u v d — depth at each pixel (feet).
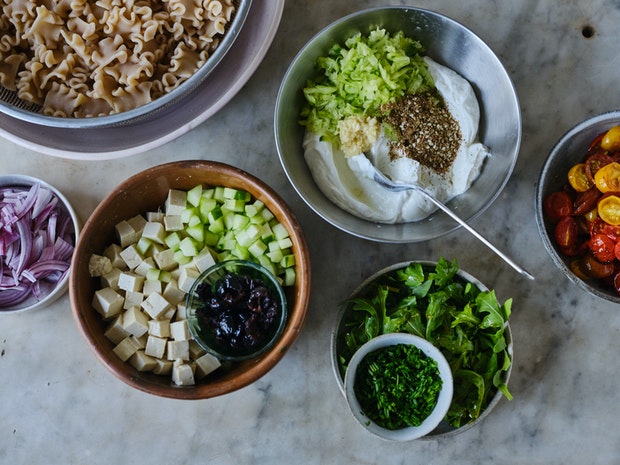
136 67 2.23
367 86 2.23
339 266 2.41
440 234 2.16
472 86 2.33
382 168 2.28
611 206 2.16
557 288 2.41
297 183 2.19
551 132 2.43
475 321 2.18
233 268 2.18
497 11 2.46
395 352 2.16
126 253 2.22
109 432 2.37
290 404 2.38
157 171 2.14
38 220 2.31
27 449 2.36
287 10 2.44
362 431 2.37
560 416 2.39
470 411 2.21
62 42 2.26
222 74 2.29
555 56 2.45
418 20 2.25
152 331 2.18
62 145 2.25
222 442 2.37
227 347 2.12
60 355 2.39
